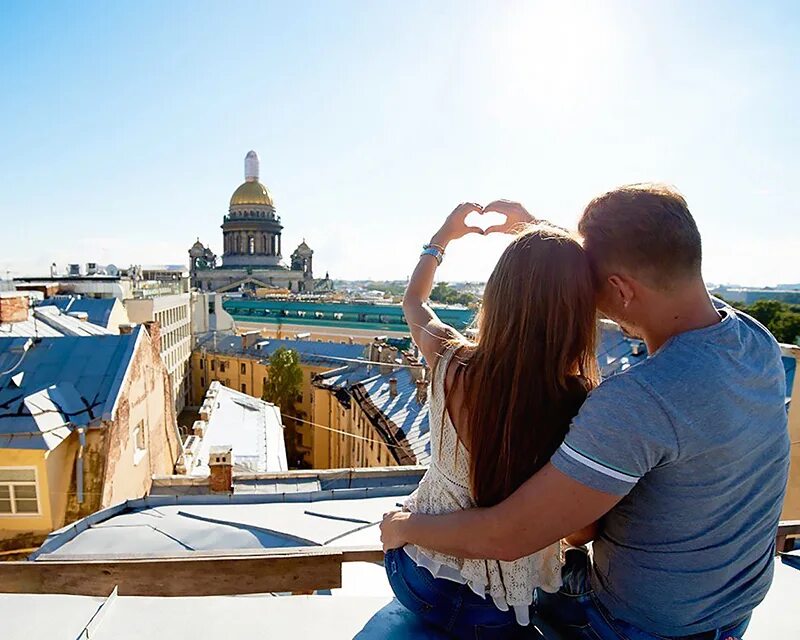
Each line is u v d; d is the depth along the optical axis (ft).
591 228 5.81
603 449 5.01
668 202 5.41
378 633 7.70
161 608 8.25
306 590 9.18
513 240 6.07
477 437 5.91
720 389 4.99
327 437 124.47
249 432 88.94
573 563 7.58
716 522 5.32
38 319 68.74
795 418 32.78
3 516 36.68
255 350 175.83
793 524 11.00
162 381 58.59
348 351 157.07
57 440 36.24
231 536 26.27
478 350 6.17
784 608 8.82
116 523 27.96
